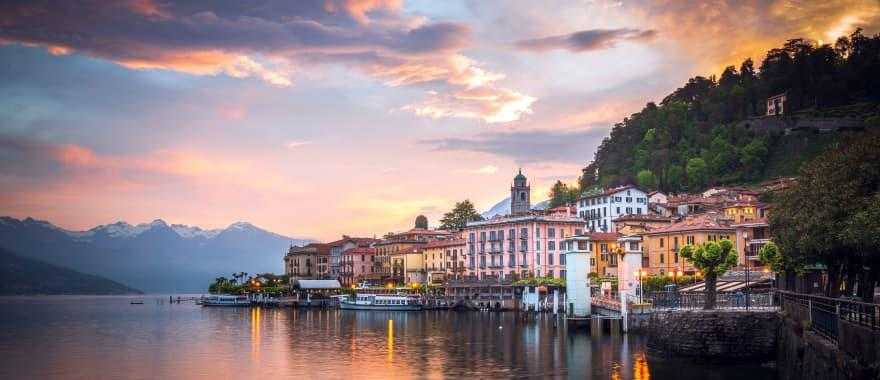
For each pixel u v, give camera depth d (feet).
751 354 286.87
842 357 157.79
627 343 387.34
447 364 344.49
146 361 372.79
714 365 293.43
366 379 310.04
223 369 343.46
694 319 299.38
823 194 279.08
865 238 242.78
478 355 371.15
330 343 445.37
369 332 515.91
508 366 331.36
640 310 416.87
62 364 364.99
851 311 165.89
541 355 360.48
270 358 378.32
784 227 324.60
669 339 311.68
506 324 558.56
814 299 208.74
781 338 266.98
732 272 555.69
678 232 654.12
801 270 341.21
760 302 341.00
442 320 625.82
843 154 285.23
